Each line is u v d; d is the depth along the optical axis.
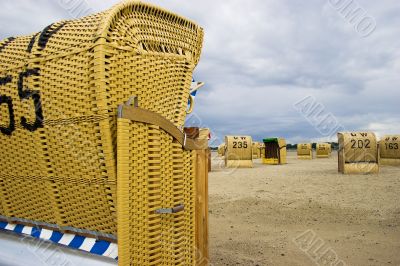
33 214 3.02
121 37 2.46
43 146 2.70
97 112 2.33
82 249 2.70
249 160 23.92
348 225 6.93
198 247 3.69
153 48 2.87
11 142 2.93
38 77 2.61
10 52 2.89
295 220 7.48
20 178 2.95
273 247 5.54
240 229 6.79
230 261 4.85
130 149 2.44
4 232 3.31
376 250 5.30
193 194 3.39
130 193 2.45
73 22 2.75
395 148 21.97
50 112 2.58
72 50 2.44
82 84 2.37
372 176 15.20
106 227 2.61
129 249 2.41
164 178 2.83
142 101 2.67
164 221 2.84
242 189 12.25
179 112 3.14
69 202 2.72
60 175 2.70
